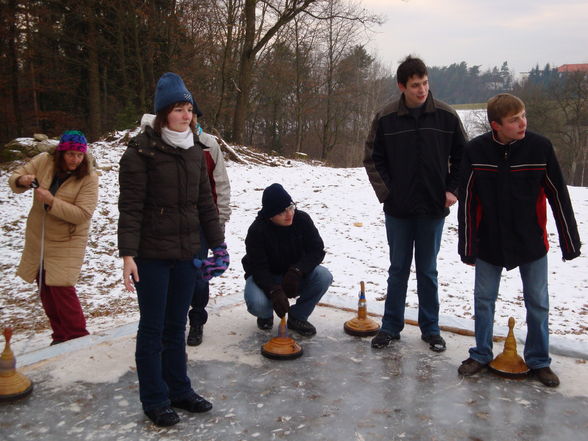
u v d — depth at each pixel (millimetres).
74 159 4422
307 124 43844
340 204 12711
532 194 3348
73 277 4504
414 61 3703
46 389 3346
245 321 4699
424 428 2910
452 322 4535
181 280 2967
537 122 40438
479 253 3564
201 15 24047
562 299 6910
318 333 4406
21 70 26531
